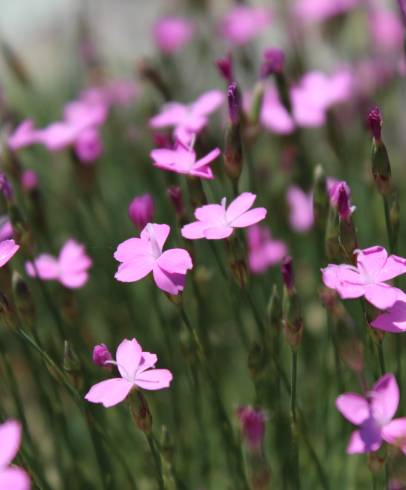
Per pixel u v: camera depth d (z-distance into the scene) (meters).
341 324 0.54
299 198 0.70
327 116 0.67
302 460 0.63
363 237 0.71
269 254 0.67
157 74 0.65
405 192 0.76
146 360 0.54
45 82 0.97
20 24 1.14
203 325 0.61
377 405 0.52
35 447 0.61
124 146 0.79
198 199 0.57
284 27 0.81
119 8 1.07
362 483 0.64
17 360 0.73
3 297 0.56
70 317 0.62
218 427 0.62
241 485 0.61
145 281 0.71
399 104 0.81
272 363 0.62
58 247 0.75
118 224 0.74
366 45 0.79
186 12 0.84
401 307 0.53
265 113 0.68
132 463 0.65
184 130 0.61
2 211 0.63
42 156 0.79
